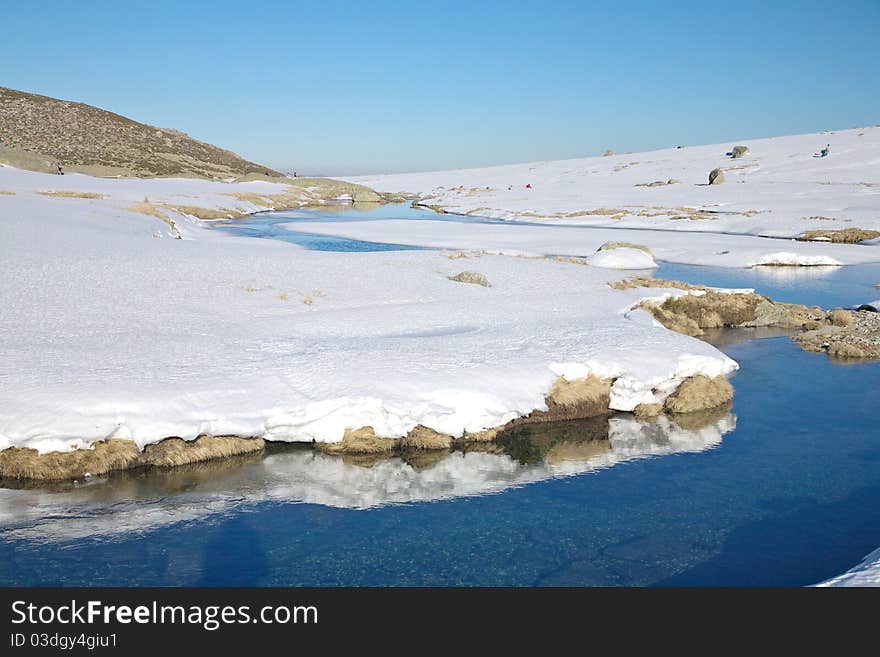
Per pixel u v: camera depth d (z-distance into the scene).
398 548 11.09
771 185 84.06
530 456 14.76
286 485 13.28
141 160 113.56
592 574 10.33
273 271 28.61
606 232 56.28
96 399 14.27
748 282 35.03
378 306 23.75
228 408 14.73
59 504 12.39
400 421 15.09
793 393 18.42
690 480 13.52
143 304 22.09
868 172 87.88
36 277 24.39
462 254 36.22
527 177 136.00
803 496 12.76
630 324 21.41
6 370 15.38
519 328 20.66
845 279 36.25
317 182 125.12
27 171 77.00
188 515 12.11
